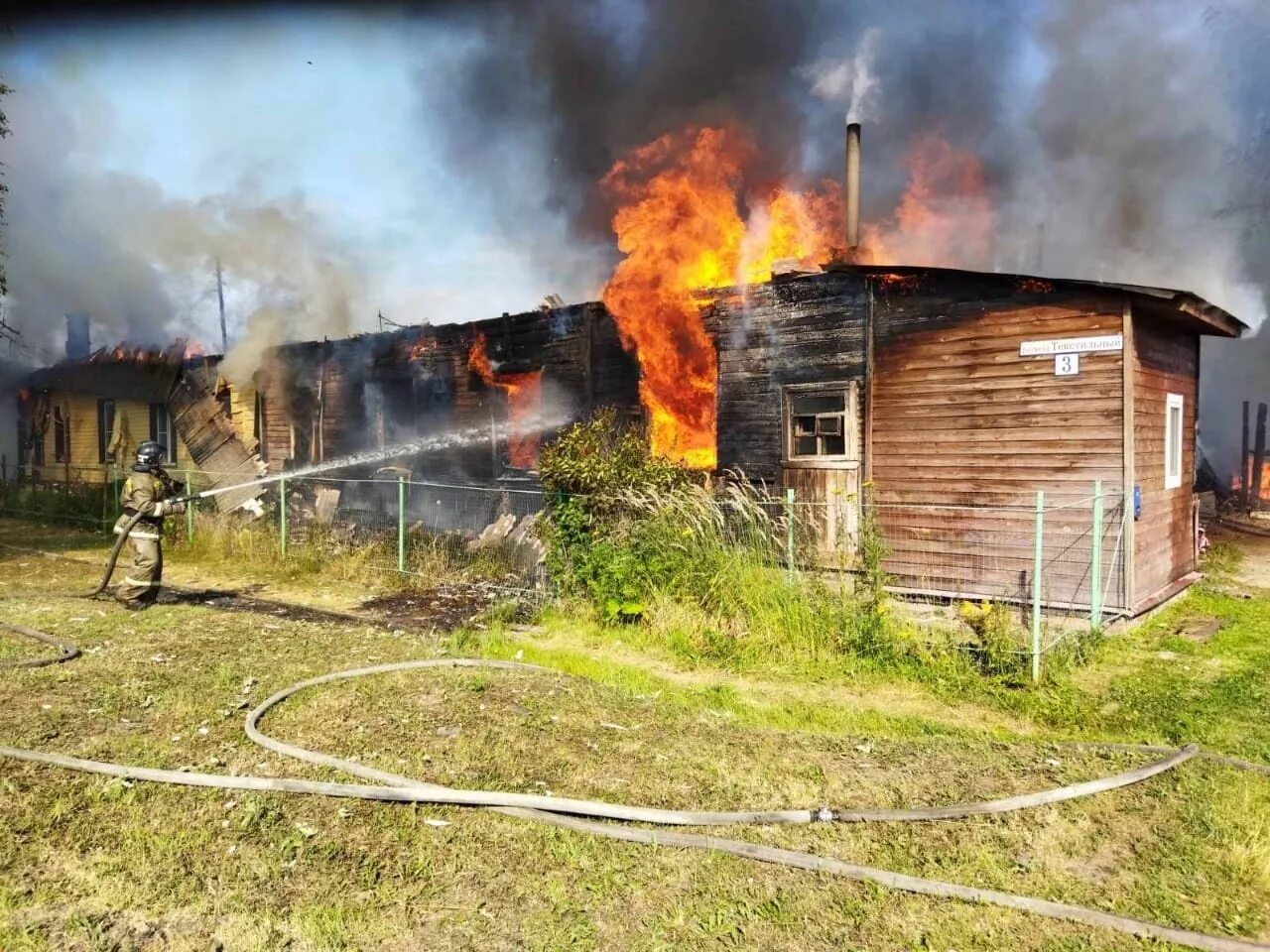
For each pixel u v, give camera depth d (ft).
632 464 29.58
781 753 16.14
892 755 16.16
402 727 17.06
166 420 66.64
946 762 15.80
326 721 17.37
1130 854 12.36
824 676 21.44
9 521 58.13
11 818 12.85
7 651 22.50
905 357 30.71
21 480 68.85
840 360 32.37
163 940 9.89
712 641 23.49
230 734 16.57
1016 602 28.02
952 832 12.96
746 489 34.06
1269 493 70.69
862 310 31.73
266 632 25.55
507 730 16.97
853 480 31.96
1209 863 12.09
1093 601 24.99
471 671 21.35
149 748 15.76
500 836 12.63
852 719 18.30
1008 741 17.21
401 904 10.75
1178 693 20.16
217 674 20.61
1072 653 22.66
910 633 23.39
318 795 13.85
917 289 30.40
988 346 28.76
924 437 30.25
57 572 36.88
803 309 33.53
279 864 11.66
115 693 19.02
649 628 25.13
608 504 28.14
